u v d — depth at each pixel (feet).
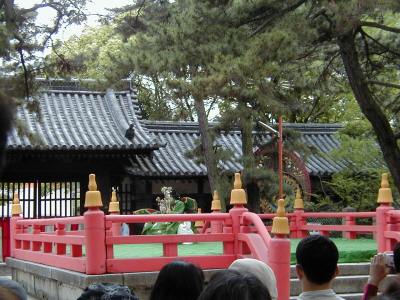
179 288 13.47
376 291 15.11
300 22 37.58
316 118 112.37
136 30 59.41
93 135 73.00
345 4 35.86
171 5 48.06
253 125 67.56
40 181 72.13
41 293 37.63
